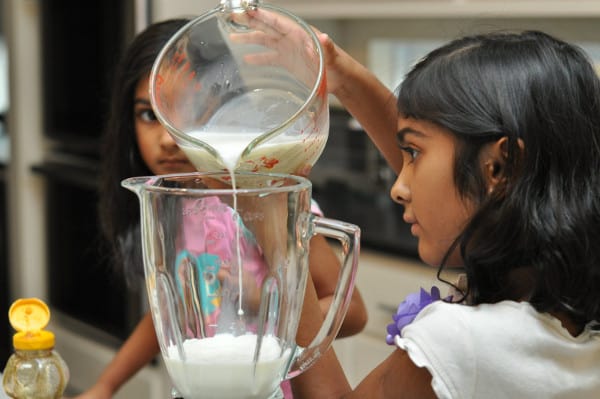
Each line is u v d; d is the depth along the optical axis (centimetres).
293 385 116
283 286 93
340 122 324
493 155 107
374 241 261
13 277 366
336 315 99
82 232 329
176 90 116
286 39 116
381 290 261
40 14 338
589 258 106
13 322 114
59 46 330
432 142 110
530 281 110
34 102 352
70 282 338
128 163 185
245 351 91
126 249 189
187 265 91
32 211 356
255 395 93
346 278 98
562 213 105
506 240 105
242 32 118
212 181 101
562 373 104
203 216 90
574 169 108
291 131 111
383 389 108
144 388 298
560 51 113
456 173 108
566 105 109
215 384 92
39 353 113
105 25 299
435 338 102
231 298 91
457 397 101
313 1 314
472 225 106
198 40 118
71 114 332
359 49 352
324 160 330
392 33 339
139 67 176
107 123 190
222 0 119
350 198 314
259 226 90
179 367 93
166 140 174
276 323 93
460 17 284
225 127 115
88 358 333
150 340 191
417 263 250
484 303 109
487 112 107
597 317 110
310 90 113
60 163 347
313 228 96
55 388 113
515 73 109
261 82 117
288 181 99
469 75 110
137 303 299
